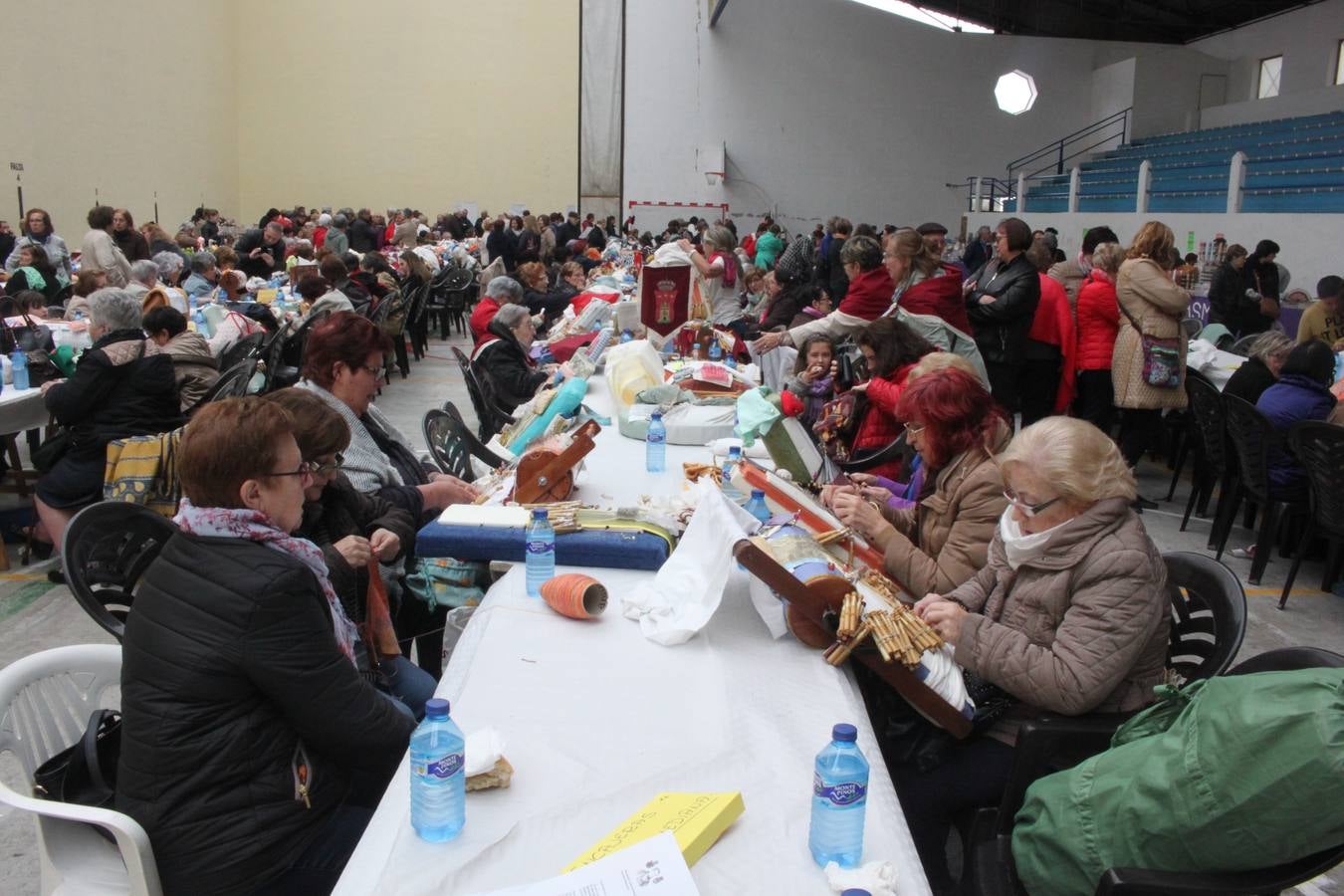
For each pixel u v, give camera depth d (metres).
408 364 10.45
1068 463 1.95
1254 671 1.84
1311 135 15.02
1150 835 1.46
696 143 21.69
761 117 21.55
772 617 2.08
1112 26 20.59
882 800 1.56
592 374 5.41
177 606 1.65
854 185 21.69
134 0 16.11
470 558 2.51
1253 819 1.35
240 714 1.66
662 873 1.28
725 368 4.82
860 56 21.22
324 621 1.72
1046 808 1.63
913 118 21.34
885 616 2.01
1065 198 18.41
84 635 3.91
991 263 6.76
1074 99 21.02
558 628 2.10
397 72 21.33
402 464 3.26
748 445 3.48
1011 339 5.76
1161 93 19.52
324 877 1.70
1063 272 6.73
